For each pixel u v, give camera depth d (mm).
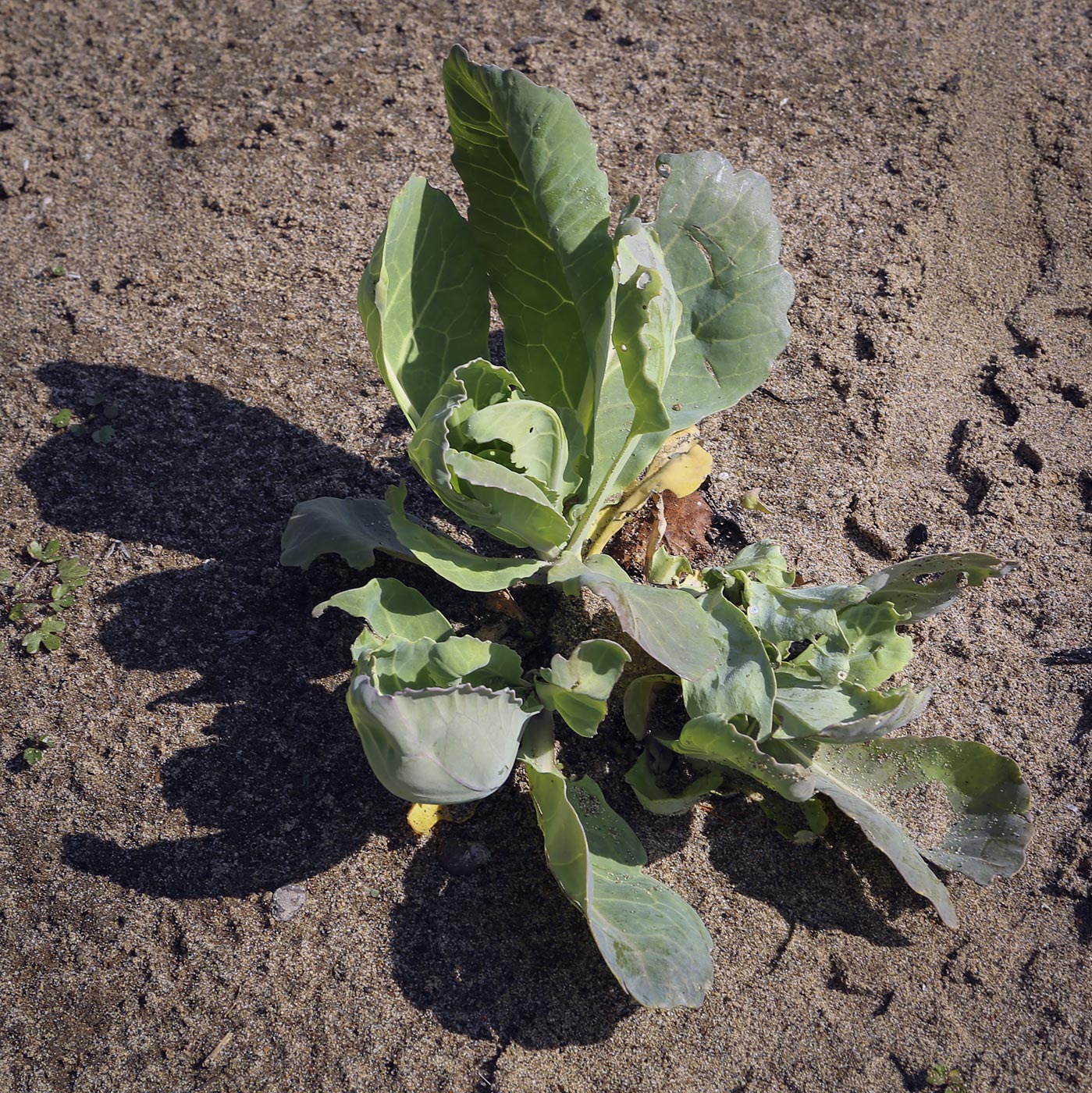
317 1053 778
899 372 1056
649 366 750
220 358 1055
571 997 796
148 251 1127
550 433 810
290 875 830
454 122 848
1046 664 917
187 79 1279
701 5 1350
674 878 835
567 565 862
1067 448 1010
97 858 833
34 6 1364
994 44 1300
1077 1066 778
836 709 799
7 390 1025
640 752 881
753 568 861
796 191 1171
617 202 1148
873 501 989
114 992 795
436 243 874
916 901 832
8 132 1229
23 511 965
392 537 888
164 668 899
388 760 727
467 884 831
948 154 1200
